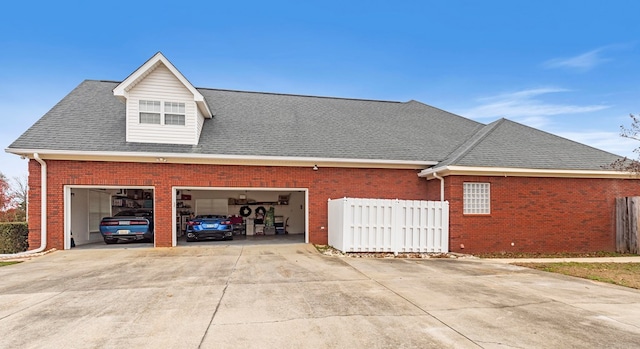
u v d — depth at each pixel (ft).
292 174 42.50
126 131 40.11
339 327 14.70
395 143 47.75
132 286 21.76
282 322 15.24
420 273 26.66
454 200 39.32
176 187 40.04
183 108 41.70
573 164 42.04
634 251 40.55
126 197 56.49
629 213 41.39
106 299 18.86
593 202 42.50
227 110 50.65
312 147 43.75
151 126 40.52
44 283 22.71
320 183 43.04
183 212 58.70
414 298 19.27
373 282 23.18
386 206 37.06
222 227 45.93
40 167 37.32
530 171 40.06
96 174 38.32
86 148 37.60
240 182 41.29
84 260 31.50
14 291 20.68
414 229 37.50
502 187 40.55
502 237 40.16
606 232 42.52
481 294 20.42
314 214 42.83
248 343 13.01
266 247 39.86
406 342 13.17
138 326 14.75
